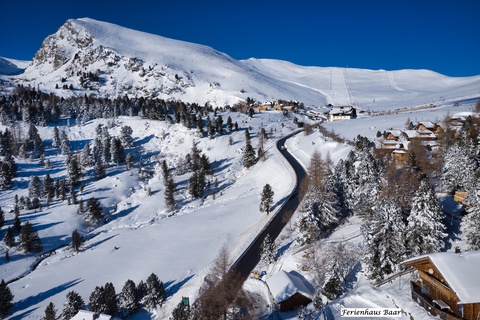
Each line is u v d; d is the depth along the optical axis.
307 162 113.94
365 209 61.72
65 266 73.94
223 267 56.47
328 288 43.97
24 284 68.38
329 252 53.19
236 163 135.88
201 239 76.88
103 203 110.44
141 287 56.25
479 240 40.53
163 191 116.62
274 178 109.81
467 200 45.25
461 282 28.30
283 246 63.91
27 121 172.62
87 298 59.59
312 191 65.31
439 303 31.64
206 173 128.00
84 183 124.81
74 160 124.06
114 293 54.38
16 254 82.00
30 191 112.38
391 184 59.28
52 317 53.62
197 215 93.56
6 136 144.12
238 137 160.38
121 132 160.75
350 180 70.25
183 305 46.94
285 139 155.75
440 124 110.50
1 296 58.38
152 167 142.25
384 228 43.34
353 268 48.84
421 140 94.56
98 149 143.88
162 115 186.75
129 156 139.38
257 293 51.34
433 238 42.28
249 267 59.19
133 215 103.00
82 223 98.94
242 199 100.88
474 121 93.12
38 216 100.31
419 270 35.12
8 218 98.50
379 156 79.88
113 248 79.44
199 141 158.12
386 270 42.84
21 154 140.50
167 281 60.78
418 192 43.97
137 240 82.50
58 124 182.38
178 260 68.12
